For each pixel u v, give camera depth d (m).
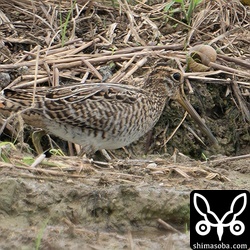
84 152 12.52
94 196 10.41
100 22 15.63
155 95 12.91
